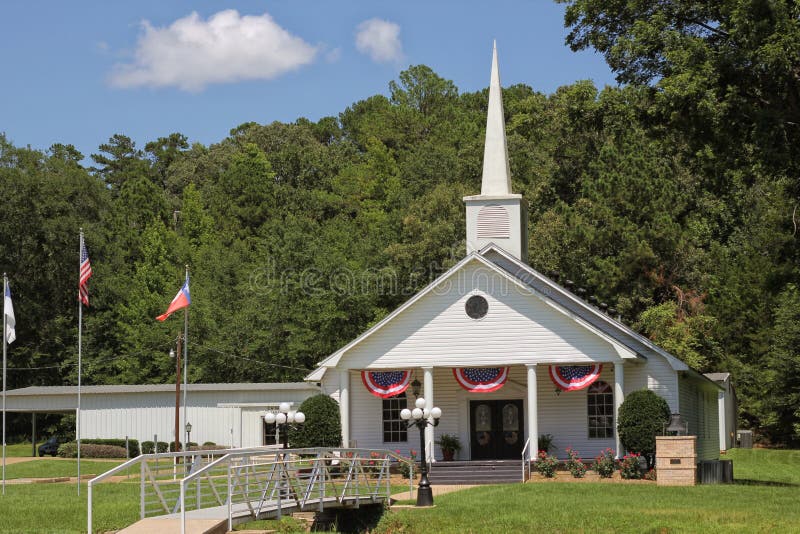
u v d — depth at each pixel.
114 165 127.69
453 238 66.75
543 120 75.56
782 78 30.95
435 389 42.88
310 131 121.31
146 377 70.62
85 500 32.50
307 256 68.06
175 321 69.62
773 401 61.72
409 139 108.44
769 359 61.22
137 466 50.53
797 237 38.72
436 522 26.67
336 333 66.38
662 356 39.44
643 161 63.59
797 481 40.56
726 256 68.19
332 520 27.92
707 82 31.19
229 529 22.03
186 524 21.28
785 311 60.75
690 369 39.16
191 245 86.38
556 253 64.06
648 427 36.19
